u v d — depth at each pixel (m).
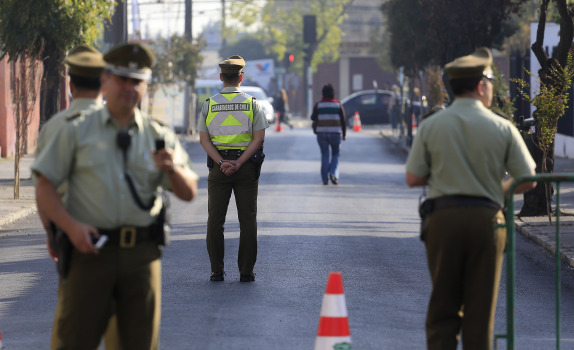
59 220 13.43
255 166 26.97
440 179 16.11
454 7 60.16
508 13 60.81
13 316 23.14
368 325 22.39
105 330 14.09
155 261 14.06
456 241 15.91
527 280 28.72
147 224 13.91
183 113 104.50
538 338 21.55
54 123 13.97
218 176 26.92
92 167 13.59
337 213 44.25
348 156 83.00
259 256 31.98
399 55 89.69
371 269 29.92
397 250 33.84
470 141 15.98
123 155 13.74
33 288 26.66
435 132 16.12
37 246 34.38
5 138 76.00
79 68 14.18
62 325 13.84
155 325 14.20
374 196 51.88
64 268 13.67
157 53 100.50
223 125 26.81
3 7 54.50
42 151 13.74
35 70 50.69
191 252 32.78
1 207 44.12
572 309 24.86
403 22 82.56
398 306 24.61
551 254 33.25
